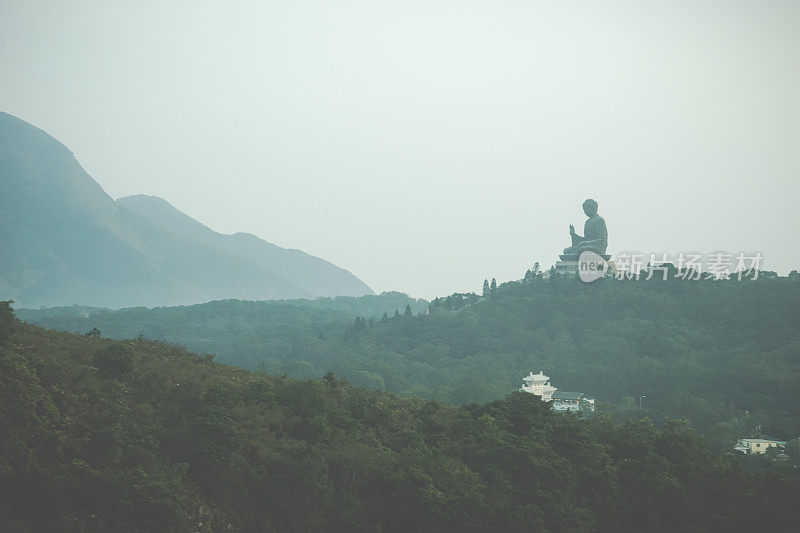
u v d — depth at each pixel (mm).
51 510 70500
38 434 74812
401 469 90500
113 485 72625
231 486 82438
